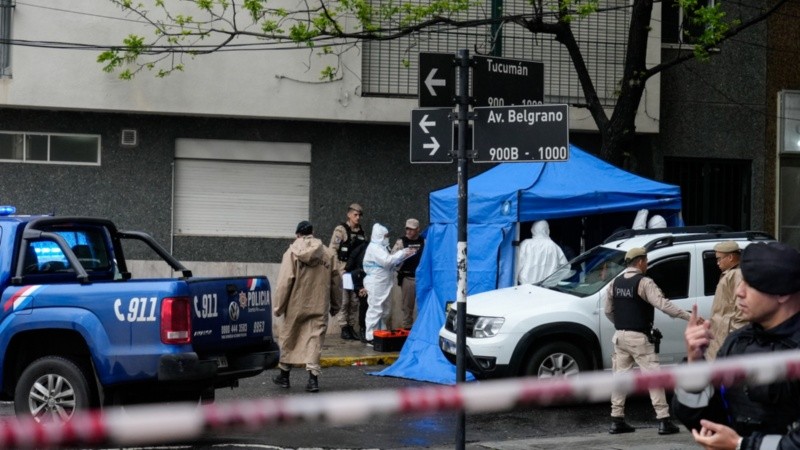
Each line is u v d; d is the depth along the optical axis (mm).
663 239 18891
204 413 4648
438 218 22625
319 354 19672
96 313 14383
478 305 18984
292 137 28172
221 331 15117
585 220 24359
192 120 27656
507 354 18234
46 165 27203
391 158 28672
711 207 30562
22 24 26188
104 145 27391
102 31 26484
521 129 12430
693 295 18703
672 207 22359
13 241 15188
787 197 31031
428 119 12773
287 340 19797
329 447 14859
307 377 21781
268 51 27297
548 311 18375
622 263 19031
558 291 19188
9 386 14984
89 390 14594
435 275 22547
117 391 14461
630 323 16125
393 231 28719
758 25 30562
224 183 27953
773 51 30703
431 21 24953
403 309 26562
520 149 12430
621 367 16344
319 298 19688
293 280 19625
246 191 28047
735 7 30328
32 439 4414
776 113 30750
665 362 18438
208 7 25328
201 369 14242
